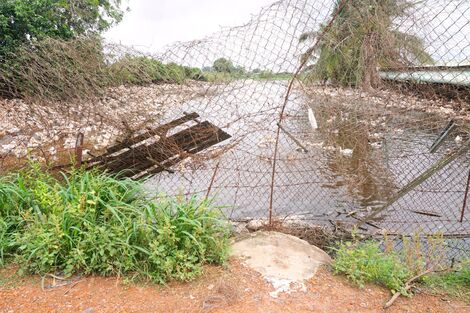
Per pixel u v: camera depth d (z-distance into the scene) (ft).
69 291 8.91
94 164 15.17
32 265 9.52
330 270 10.36
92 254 9.66
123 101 13.76
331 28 10.13
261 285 9.29
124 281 9.11
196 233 10.03
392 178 17.78
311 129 14.05
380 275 9.77
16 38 37.24
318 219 15.57
